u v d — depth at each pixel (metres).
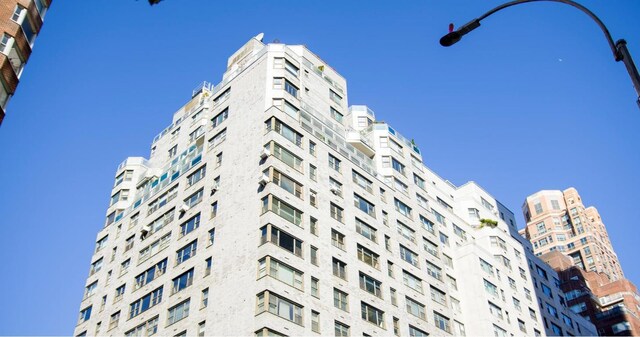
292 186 58.03
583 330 94.12
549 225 178.50
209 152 68.44
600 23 13.81
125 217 75.50
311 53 79.31
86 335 65.38
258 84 68.62
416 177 78.56
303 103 68.19
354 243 60.41
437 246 72.56
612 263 171.50
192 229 62.28
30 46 43.59
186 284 57.72
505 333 73.69
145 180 78.38
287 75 69.69
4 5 41.50
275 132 60.72
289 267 52.03
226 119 69.81
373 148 75.69
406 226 69.62
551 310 89.12
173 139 82.81
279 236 53.16
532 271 92.00
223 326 50.28
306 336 49.28
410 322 60.19
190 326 53.72
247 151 62.09
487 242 85.69
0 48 40.06
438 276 69.12
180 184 69.56
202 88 87.44
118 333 61.41
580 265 166.38
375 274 60.25
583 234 171.25
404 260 65.50
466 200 93.94
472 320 72.62
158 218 69.12
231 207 58.81
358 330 54.06
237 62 79.62
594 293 135.75
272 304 48.50
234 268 53.28
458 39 15.62
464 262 77.69
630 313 118.75
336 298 54.28
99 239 77.00
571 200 181.00
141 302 61.81
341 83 80.69
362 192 66.50
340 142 69.25
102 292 68.62
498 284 78.75
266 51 71.81
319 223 57.97
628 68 13.14
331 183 63.03
